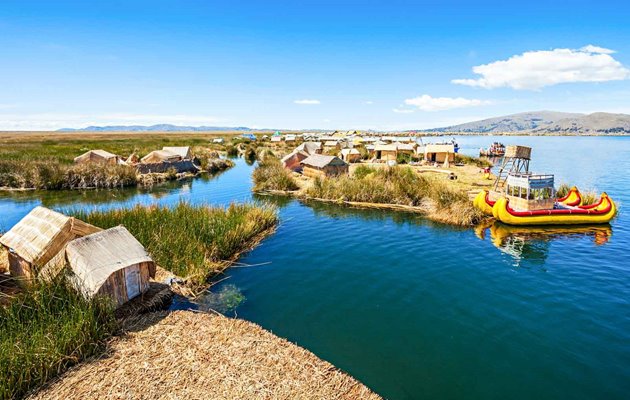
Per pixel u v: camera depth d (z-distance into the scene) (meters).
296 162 41.06
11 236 9.90
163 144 75.62
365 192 24.61
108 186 32.22
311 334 8.70
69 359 6.82
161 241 12.80
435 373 7.30
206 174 42.16
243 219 16.81
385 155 47.69
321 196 26.00
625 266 12.80
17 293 8.95
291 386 6.36
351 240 16.14
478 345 8.25
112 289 8.65
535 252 14.38
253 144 78.81
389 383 7.02
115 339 7.67
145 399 5.96
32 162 33.94
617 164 47.84
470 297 10.59
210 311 9.64
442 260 13.59
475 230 17.61
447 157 42.09
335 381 6.58
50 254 9.00
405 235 16.83
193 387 6.26
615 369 7.38
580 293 10.76
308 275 12.27
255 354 7.29
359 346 8.22
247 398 6.01
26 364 6.35
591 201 21.02
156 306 9.45
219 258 13.49
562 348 8.09
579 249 14.68
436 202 21.12
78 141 82.94
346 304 10.21
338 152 53.31
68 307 7.91
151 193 29.81
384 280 11.84
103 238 9.11
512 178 19.95
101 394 6.07
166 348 7.40
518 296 10.60
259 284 11.55
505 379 7.12
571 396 6.66
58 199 27.02
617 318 9.32
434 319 9.38
